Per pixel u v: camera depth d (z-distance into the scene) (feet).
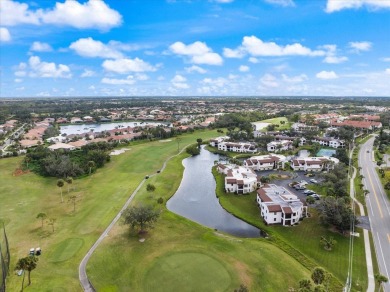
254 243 276.82
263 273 230.48
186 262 245.04
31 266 211.20
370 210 345.31
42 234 294.46
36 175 488.02
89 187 433.07
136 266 241.35
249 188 413.59
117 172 510.58
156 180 461.37
